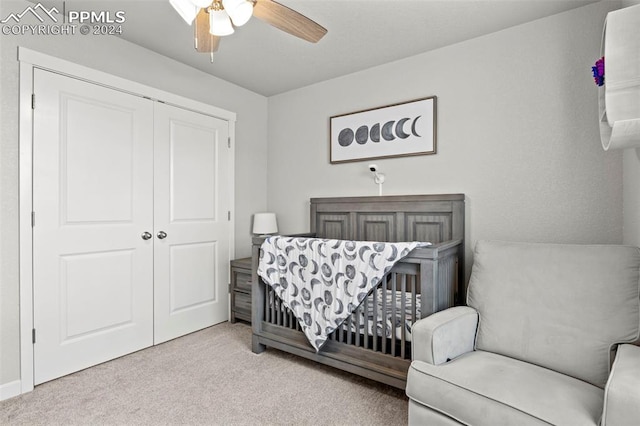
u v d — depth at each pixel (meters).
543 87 2.38
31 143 2.14
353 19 2.37
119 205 2.61
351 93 3.31
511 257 1.89
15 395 2.06
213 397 2.03
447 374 1.47
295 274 2.39
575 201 2.28
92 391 2.10
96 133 2.47
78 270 2.38
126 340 2.66
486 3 2.19
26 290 2.12
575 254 1.73
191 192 3.14
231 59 3.00
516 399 1.28
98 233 2.49
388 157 3.07
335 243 2.21
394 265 2.03
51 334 2.24
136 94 2.71
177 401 1.99
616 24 1.39
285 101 3.83
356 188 3.30
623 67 1.38
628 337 1.47
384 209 2.95
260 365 2.47
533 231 2.43
